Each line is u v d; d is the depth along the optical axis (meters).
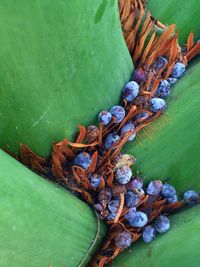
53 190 0.18
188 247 0.19
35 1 0.15
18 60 0.16
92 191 0.20
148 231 0.20
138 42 0.21
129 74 0.21
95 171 0.20
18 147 0.18
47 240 0.17
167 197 0.21
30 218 0.16
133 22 0.21
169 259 0.19
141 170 0.21
